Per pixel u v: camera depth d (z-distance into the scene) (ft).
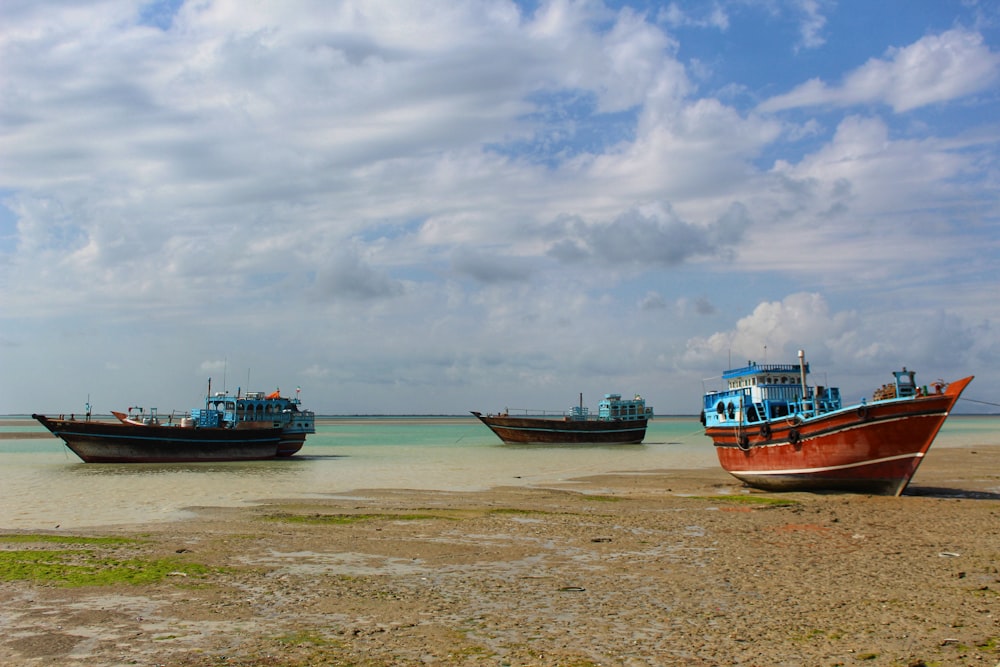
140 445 187.52
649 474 154.71
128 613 47.19
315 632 43.21
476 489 124.98
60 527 83.92
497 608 48.39
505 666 37.50
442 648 40.29
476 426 640.99
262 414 211.61
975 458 188.24
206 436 194.08
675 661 38.14
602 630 43.47
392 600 50.44
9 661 38.37
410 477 147.95
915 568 59.98
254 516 91.81
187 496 115.24
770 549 68.74
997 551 66.85
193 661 38.34
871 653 39.19
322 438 359.66
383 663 37.96
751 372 128.06
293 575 58.08
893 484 104.99
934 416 99.91
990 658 38.42
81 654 39.47
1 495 116.88
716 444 134.10
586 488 126.82
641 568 60.64
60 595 51.44
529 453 234.17
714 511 95.04
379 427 595.88
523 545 71.15
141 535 76.69
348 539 74.49
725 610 47.67
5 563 61.31
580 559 64.49
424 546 70.64
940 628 43.50
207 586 54.29
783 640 41.42
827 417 107.24
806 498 107.76
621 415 302.86
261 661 38.32
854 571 59.00
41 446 276.21
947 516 88.48
